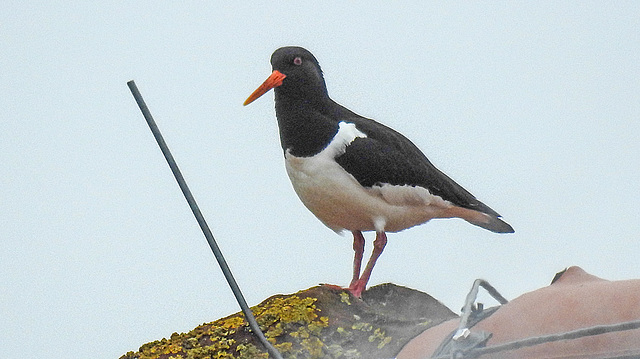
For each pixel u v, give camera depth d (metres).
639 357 6.47
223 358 10.05
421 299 11.38
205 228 8.66
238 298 8.66
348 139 12.74
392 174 12.77
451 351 6.70
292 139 12.91
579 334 6.24
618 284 6.96
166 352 10.31
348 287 11.62
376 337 10.35
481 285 7.54
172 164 8.70
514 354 6.77
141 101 8.80
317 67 13.04
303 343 10.20
